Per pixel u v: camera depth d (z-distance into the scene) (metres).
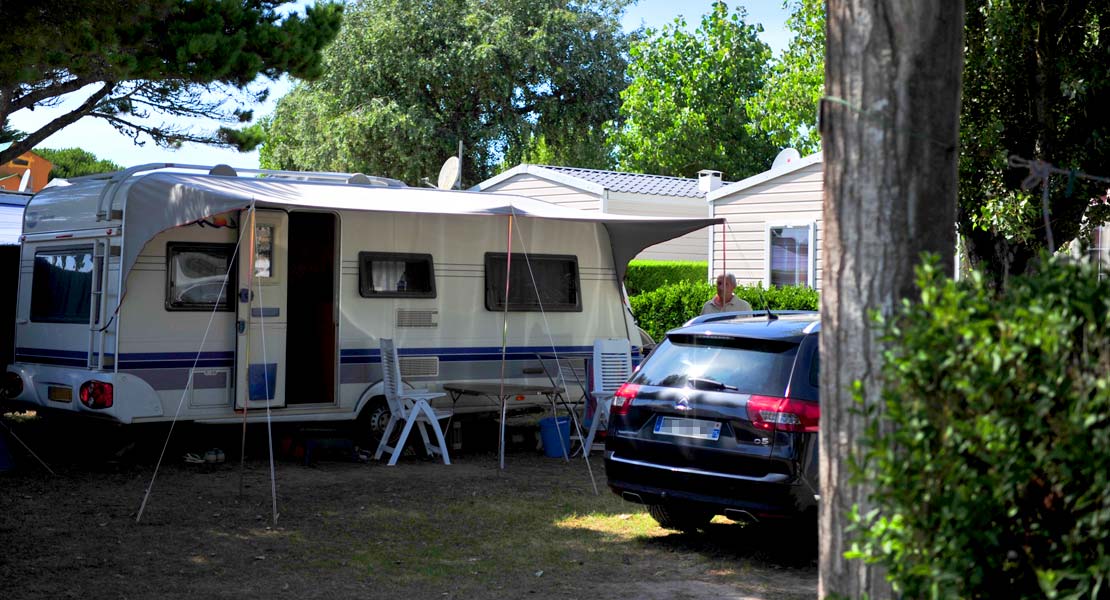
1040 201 8.59
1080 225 9.15
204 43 10.86
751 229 19.23
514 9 34.59
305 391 11.49
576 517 8.16
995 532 2.94
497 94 34.25
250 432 11.30
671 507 6.91
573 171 22.16
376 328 10.88
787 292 17.48
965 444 2.93
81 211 10.20
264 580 6.30
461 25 33.88
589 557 6.98
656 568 6.71
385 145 33.38
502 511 8.34
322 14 12.38
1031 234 8.65
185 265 9.98
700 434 6.70
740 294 17.52
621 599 6.01
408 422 10.41
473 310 11.50
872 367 3.62
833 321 3.73
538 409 12.12
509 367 11.71
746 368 6.74
